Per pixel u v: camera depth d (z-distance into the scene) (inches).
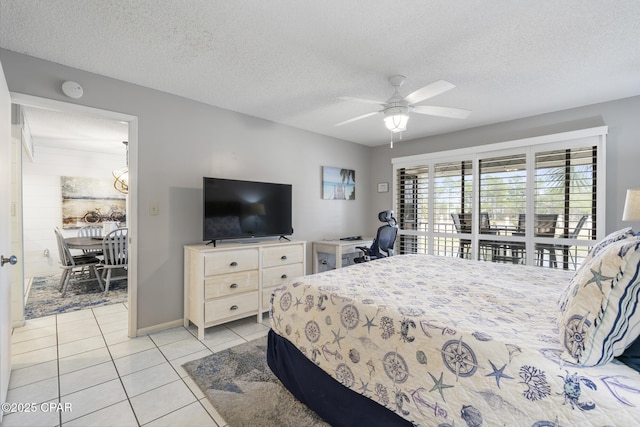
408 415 47.2
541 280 76.4
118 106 102.3
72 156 213.3
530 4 63.7
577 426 32.5
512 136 142.4
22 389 74.7
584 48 81.1
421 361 46.9
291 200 145.7
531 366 37.4
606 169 118.2
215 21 70.9
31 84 87.2
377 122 149.6
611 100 117.6
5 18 69.7
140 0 63.9
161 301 112.5
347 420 56.8
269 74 98.0
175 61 90.1
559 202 128.4
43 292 159.8
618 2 63.0
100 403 69.7
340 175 182.9
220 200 119.6
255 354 93.6
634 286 35.8
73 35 76.9
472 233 153.3
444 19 69.2
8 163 74.4
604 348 36.2
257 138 141.9
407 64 90.5
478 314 52.1
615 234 63.4
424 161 173.8
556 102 120.4
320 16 68.6
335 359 60.1
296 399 71.0
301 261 136.3
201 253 105.0
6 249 71.2
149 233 109.7
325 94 114.6
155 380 79.0
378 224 199.5
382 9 65.9
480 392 40.1
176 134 115.9
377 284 72.2
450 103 121.9
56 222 207.3
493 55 85.0
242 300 115.9
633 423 30.2
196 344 100.9
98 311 131.6
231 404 69.3
